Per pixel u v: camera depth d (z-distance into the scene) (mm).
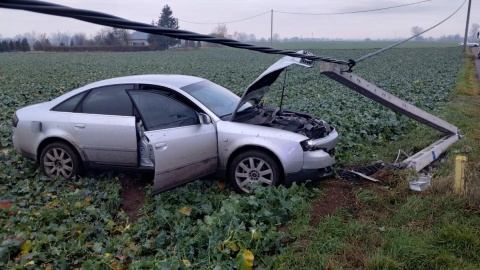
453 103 15211
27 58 55594
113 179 7086
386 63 41438
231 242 4562
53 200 6289
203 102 6684
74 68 37906
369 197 5934
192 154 6188
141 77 7152
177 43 99188
